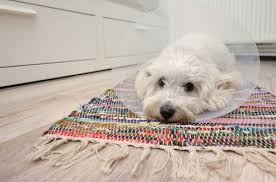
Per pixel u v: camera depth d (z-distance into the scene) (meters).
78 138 0.64
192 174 0.48
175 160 0.53
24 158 0.55
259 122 0.72
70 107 0.95
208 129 0.68
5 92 1.19
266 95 1.03
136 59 1.17
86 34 1.81
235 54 1.06
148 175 0.48
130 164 0.52
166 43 1.18
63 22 1.59
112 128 0.70
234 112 0.82
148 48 1.17
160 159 0.54
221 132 0.65
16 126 0.75
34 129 0.72
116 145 0.60
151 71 0.91
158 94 0.84
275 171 0.47
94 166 0.52
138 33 1.18
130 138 0.63
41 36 1.43
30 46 1.37
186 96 0.84
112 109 0.89
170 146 0.58
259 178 0.46
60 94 1.16
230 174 0.47
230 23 1.08
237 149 0.55
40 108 0.94
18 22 1.28
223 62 1.00
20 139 0.65
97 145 0.60
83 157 0.55
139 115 0.82
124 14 2.20
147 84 0.94
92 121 0.76
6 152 0.58
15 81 1.31
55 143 0.61
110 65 2.11
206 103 0.86
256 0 2.14
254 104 0.91
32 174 0.49
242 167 0.50
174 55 0.93
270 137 0.61
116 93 1.10
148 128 0.70
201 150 0.56
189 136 0.63
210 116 0.79
